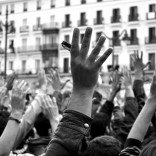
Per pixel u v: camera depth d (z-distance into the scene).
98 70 2.58
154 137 4.15
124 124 4.84
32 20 59.41
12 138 3.05
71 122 2.57
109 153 2.99
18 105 3.14
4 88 4.71
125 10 51.72
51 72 6.36
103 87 8.73
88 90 2.60
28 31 59.28
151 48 49.72
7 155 3.04
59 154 2.50
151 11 50.06
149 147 2.31
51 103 4.25
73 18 56.00
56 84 6.31
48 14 58.12
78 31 2.57
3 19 60.22
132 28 51.22
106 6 53.22
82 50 2.57
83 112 2.58
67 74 55.19
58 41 57.00
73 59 2.58
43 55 57.50
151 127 4.49
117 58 51.34
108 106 5.39
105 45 52.03
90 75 2.57
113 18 52.50
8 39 60.00
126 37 32.78
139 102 5.41
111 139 3.14
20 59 59.84
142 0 50.44
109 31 52.78
